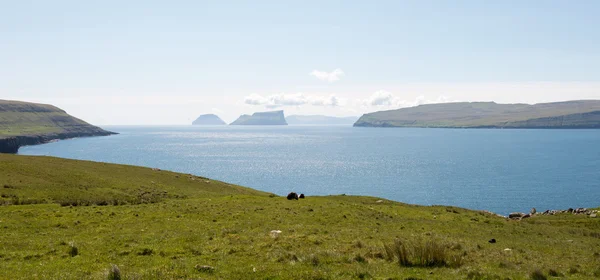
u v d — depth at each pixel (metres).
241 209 45.06
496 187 139.62
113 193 58.22
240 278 17.67
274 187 147.25
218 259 21.41
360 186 147.25
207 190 76.00
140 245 24.92
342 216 43.09
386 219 45.22
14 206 42.38
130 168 84.56
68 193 54.09
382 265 20.73
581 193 125.38
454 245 27.25
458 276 18.80
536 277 19.36
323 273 18.42
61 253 22.33
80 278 17.16
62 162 77.69
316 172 189.75
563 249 30.86
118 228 31.66
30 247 23.69
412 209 57.91
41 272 18.39
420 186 144.62
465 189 136.50
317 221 39.66
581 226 52.88
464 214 56.25
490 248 28.25
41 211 38.91
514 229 43.97
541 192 128.12
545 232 43.50
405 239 29.31
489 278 18.50
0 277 17.44
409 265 20.98
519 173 176.38
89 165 79.94
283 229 33.25
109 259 21.17
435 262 21.45
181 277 17.58
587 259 26.09
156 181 74.94
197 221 35.97
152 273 17.91
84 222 33.72
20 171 62.44
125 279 16.80
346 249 24.55
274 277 17.86
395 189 139.38
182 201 52.59
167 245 25.02
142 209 43.03
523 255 26.06
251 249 23.98
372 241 28.17
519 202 113.44
